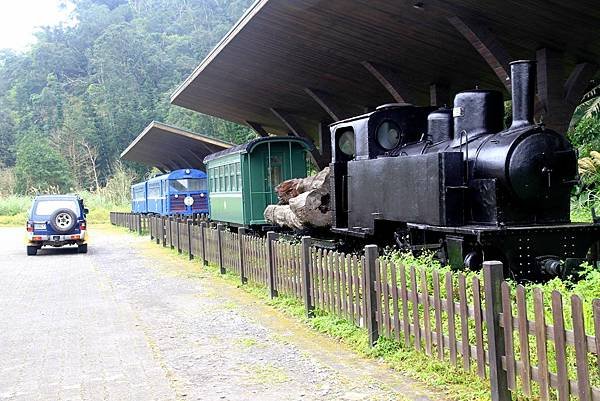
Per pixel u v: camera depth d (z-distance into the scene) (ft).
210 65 58.90
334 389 18.94
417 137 39.06
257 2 42.75
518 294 14.89
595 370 15.74
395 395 17.97
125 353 24.47
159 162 146.20
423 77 54.19
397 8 39.32
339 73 57.72
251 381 20.21
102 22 357.82
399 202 33.35
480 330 16.56
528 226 27.63
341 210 41.70
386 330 21.76
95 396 19.47
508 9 35.65
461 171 29.68
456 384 18.07
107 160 253.03
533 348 16.88
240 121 91.81
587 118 61.82
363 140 38.45
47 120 277.85
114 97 261.44
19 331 29.25
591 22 36.22
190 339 26.22
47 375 21.93
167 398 18.98
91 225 136.26
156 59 283.38
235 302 34.01
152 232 82.84
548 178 28.19
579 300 13.09
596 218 28.94
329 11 42.24
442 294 18.99
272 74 60.90
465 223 29.71
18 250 76.33
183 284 41.86
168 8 357.82
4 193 204.95
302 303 30.07
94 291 40.78
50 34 361.30
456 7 36.35
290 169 61.05
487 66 50.06
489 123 31.81
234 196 63.21
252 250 37.37
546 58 41.50
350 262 24.35
